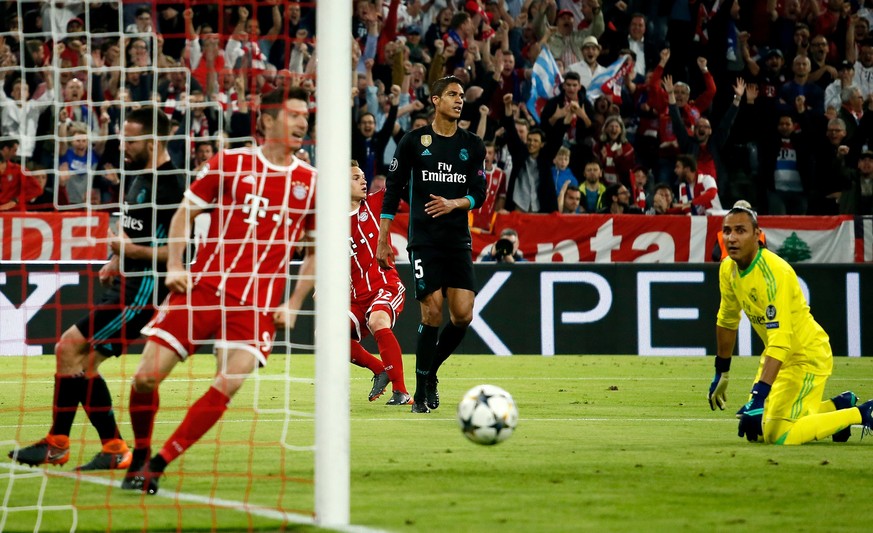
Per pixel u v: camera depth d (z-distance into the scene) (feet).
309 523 45.91
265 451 68.90
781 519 47.47
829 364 74.74
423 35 208.23
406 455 66.74
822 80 210.38
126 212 63.98
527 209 187.62
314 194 56.39
